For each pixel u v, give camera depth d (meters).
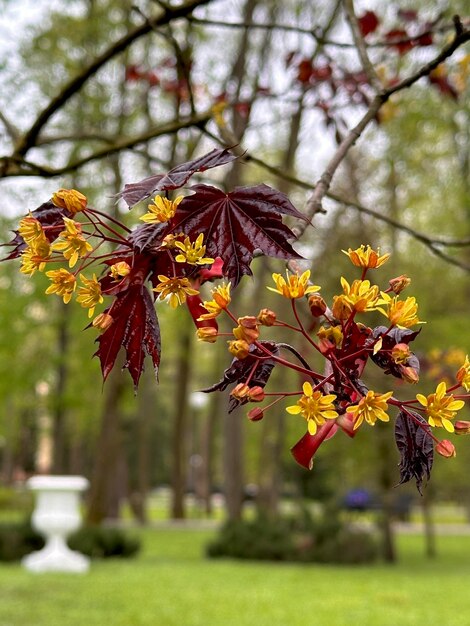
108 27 12.19
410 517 31.20
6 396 16.62
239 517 16.75
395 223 2.85
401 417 1.15
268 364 1.15
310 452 1.13
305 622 7.84
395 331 1.14
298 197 15.38
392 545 15.36
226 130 2.84
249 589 10.39
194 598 9.37
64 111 12.74
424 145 11.81
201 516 30.80
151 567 13.04
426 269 14.95
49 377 16.69
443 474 15.98
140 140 2.80
